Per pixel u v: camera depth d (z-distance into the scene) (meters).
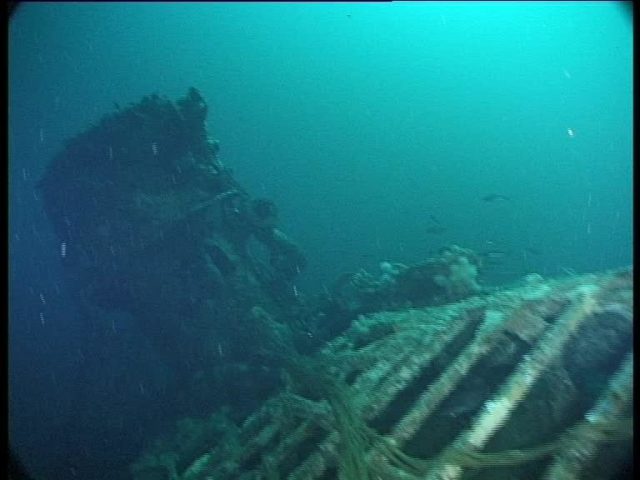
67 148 9.05
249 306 8.37
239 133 73.94
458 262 8.42
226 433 6.32
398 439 4.76
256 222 9.42
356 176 69.00
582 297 5.56
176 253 8.64
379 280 9.29
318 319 9.20
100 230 8.73
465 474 4.27
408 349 6.07
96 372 11.02
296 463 5.07
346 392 5.61
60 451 9.27
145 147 8.93
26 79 46.66
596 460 4.07
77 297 10.74
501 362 5.34
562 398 4.74
